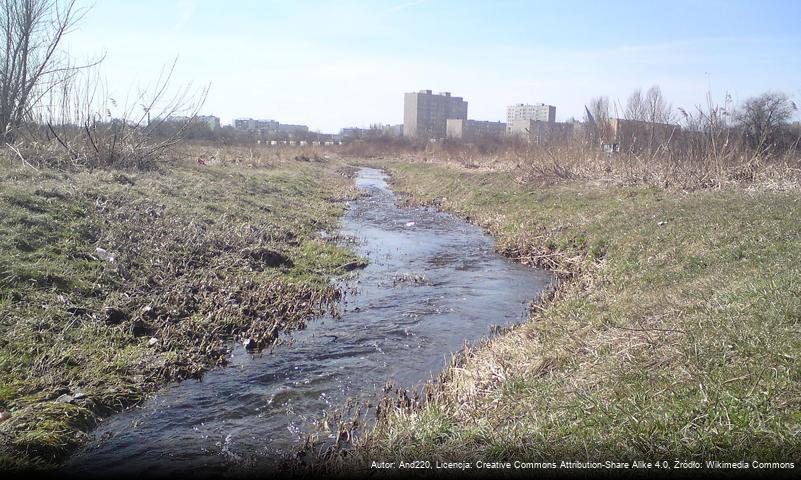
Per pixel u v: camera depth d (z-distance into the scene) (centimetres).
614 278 885
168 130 1977
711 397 412
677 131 1872
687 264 820
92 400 513
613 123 2205
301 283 930
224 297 801
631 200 1429
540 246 1239
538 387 511
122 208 1045
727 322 525
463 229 1614
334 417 525
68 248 793
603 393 464
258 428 505
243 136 4791
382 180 3353
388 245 1359
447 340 734
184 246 951
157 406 537
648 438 381
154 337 654
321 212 1738
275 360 657
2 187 947
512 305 891
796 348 449
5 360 527
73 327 621
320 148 5222
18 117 1566
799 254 693
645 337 546
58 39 1603
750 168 1488
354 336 741
